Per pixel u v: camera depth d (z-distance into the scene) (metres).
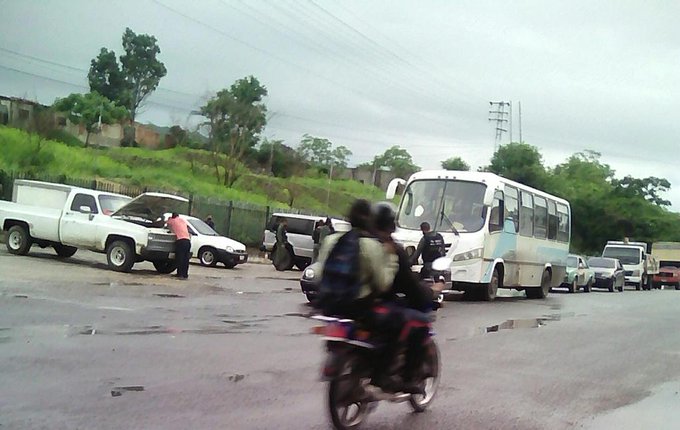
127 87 70.44
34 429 5.80
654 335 16.05
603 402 8.57
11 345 9.16
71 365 8.27
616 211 71.00
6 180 28.22
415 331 6.93
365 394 6.54
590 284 37.28
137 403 6.85
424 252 18.47
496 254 21.89
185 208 29.42
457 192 21.45
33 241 21.73
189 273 22.95
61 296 14.30
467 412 7.61
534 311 20.08
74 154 45.28
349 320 6.36
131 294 15.75
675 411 8.34
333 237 6.71
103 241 20.22
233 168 53.25
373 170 74.69
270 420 6.64
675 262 55.22
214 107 53.41
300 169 67.38
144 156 54.25
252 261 32.25
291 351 10.32
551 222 27.41
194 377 8.19
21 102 48.53
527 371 10.26
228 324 12.67
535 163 67.00
